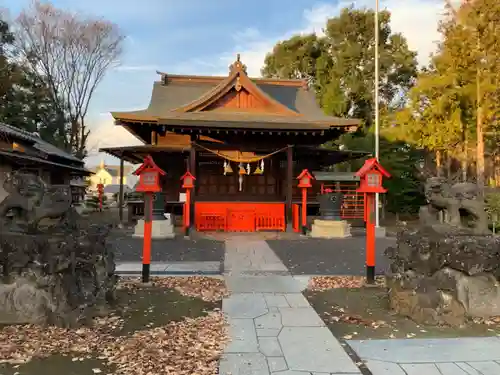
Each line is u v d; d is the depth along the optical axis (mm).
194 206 16062
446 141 21281
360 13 35094
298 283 7328
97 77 34625
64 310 5012
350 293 6637
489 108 18719
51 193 5531
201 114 17219
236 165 17344
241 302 6074
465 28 18594
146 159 7316
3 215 5438
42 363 3889
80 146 36688
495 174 24500
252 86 17797
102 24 32406
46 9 30594
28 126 32750
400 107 35531
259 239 13734
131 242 12680
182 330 4824
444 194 6074
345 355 4109
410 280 5398
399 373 3691
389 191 24938
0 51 29562
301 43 38531
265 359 4004
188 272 8258
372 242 7246
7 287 5094
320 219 14805
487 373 3688
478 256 5352
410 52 35188
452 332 4824
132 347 4270
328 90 33125
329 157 20453
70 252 5102
